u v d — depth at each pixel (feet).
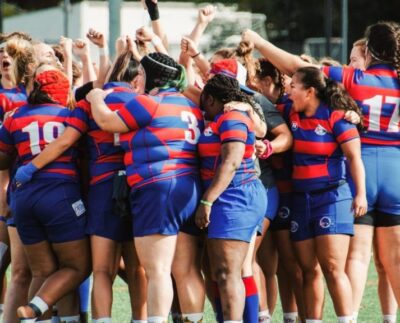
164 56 48.93
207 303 69.00
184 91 52.29
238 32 239.09
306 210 51.16
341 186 50.96
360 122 51.24
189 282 49.06
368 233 52.85
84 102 49.65
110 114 47.60
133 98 47.78
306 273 52.31
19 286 52.95
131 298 52.85
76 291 52.85
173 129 47.70
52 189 49.55
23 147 50.39
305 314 52.95
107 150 49.60
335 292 50.70
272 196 52.37
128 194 48.47
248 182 48.34
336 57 200.95
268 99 54.60
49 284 49.37
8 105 55.26
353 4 287.89
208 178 48.47
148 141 47.39
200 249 50.39
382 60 52.54
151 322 47.11
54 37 210.79
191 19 208.74
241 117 47.44
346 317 50.70
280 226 54.13
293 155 51.78
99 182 49.62
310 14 302.45
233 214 47.67
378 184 52.26
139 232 47.75
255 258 52.42
